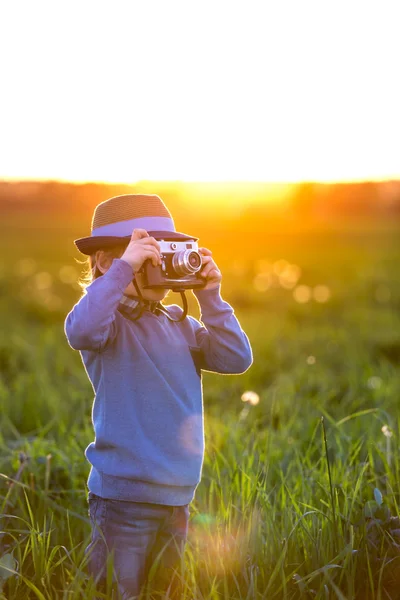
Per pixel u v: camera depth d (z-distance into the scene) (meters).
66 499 3.77
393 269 24.50
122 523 2.58
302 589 2.62
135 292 2.69
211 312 2.80
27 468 3.95
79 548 3.21
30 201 84.00
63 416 5.40
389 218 78.62
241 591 2.78
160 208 2.80
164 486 2.58
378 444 4.11
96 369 2.67
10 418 5.52
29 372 7.70
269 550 2.90
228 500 3.37
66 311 13.55
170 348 2.69
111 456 2.59
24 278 20.09
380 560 2.79
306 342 10.02
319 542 2.90
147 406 2.58
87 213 84.06
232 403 6.48
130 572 2.59
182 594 2.70
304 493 3.50
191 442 2.65
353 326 12.12
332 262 28.59
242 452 4.06
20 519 3.25
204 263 2.74
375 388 6.59
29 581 2.72
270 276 19.70
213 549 2.98
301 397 6.25
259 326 11.27
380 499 3.02
